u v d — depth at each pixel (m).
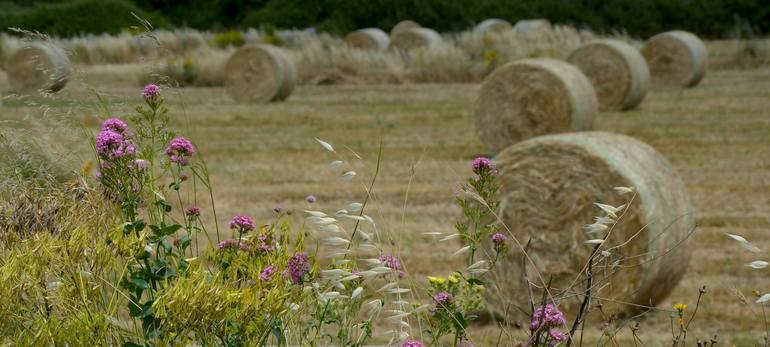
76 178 6.18
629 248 11.73
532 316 5.25
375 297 10.28
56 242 5.09
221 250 5.61
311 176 20.62
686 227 12.15
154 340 4.85
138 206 5.71
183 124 27.52
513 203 12.90
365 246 5.29
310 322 5.61
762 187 19.27
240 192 18.69
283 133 27.80
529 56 48.00
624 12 73.88
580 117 25.28
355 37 57.56
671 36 40.94
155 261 5.46
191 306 4.48
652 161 12.38
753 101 34.50
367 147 25.02
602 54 34.16
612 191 12.16
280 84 37.22
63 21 70.50
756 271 13.20
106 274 5.39
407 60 47.16
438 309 5.55
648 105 35.00
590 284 5.43
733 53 52.94
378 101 36.28
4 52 51.28
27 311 5.02
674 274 12.00
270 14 76.19
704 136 26.19
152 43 7.19
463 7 71.62
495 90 25.81
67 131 6.73
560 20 73.50
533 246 12.66
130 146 5.43
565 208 12.47
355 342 5.53
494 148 25.78
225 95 39.69
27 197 5.95
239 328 4.64
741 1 72.44
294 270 5.30
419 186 19.41
